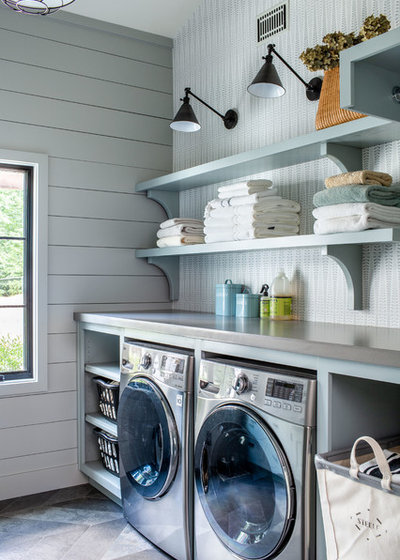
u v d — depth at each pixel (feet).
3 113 10.30
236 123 10.35
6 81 10.34
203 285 11.23
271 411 6.09
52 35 10.80
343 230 6.82
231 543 6.64
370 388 6.03
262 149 8.42
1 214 10.55
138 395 8.54
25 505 9.94
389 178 7.02
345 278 8.03
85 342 10.90
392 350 4.93
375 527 4.88
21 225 10.73
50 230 10.76
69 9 10.76
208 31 11.06
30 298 10.71
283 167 9.27
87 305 11.14
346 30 8.14
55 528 8.99
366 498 4.93
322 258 8.54
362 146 7.72
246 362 7.19
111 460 10.14
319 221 7.13
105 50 11.39
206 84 11.16
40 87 10.67
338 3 8.26
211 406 6.98
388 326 7.49
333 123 7.32
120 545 8.42
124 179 11.61
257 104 9.86
